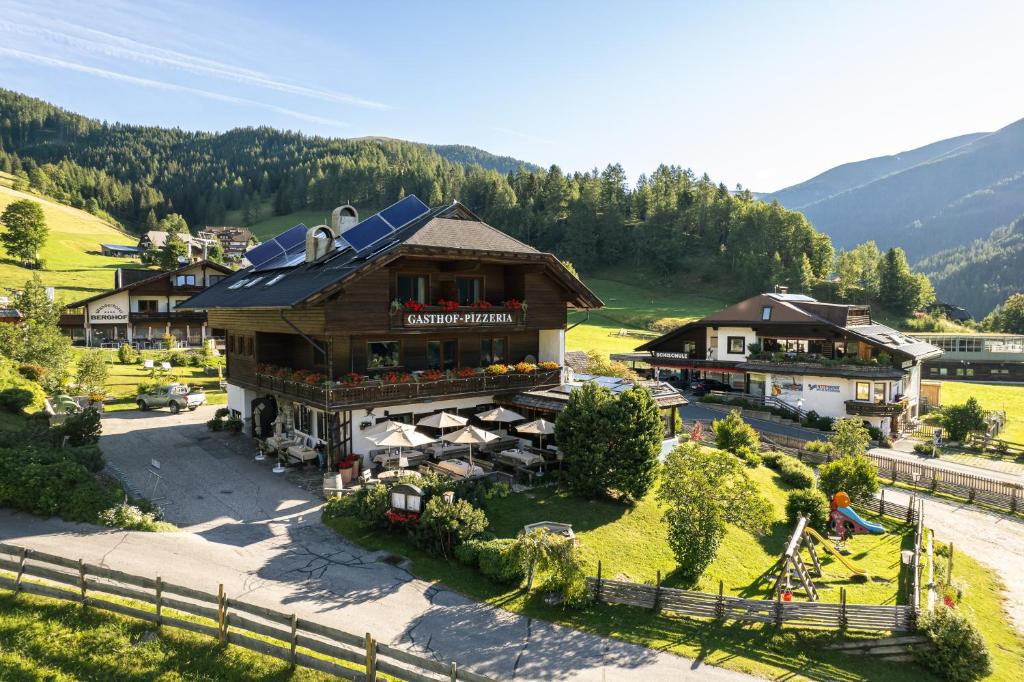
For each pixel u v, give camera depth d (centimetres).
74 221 16662
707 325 5550
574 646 1469
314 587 1612
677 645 1528
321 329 2461
